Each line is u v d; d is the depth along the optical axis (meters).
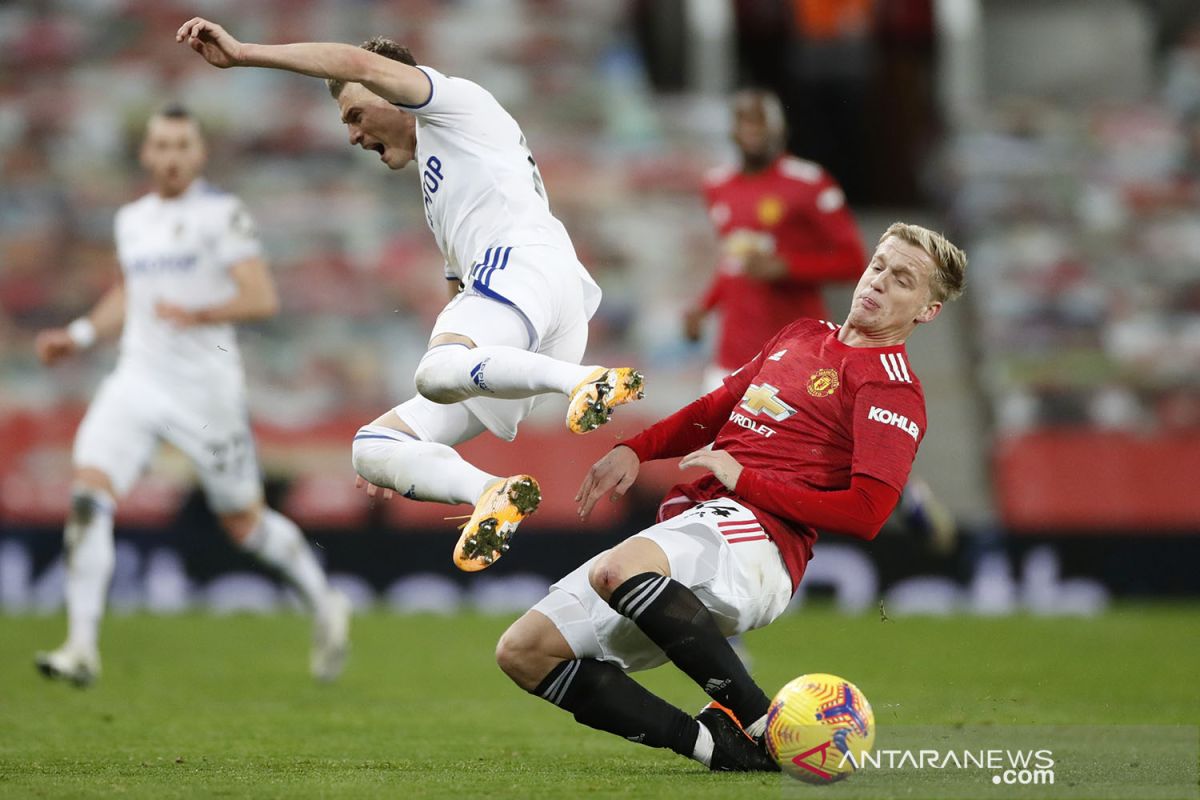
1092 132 64.44
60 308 53.09
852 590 42.16
